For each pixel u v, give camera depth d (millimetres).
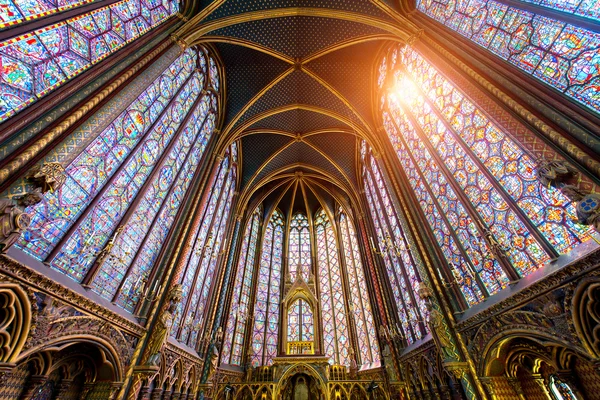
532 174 6168
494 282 7352
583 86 5234
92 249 6523
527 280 6219
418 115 11438
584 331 4773
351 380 14539
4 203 4027
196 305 12305
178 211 10922
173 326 9969
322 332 18594
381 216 15820
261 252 22219
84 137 5844
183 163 11398
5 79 4660
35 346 4855
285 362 15383
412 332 11828
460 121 8680
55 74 5680
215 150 14531
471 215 8180
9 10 4812
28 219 4336
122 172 7617
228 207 17844
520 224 6535
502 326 6766
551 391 6492
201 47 12969
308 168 22219
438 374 9312
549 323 5500
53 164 4766
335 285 20703
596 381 5285
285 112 18266
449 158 9297
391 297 14148
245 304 18656
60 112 5484
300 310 19016
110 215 7160
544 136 5629
